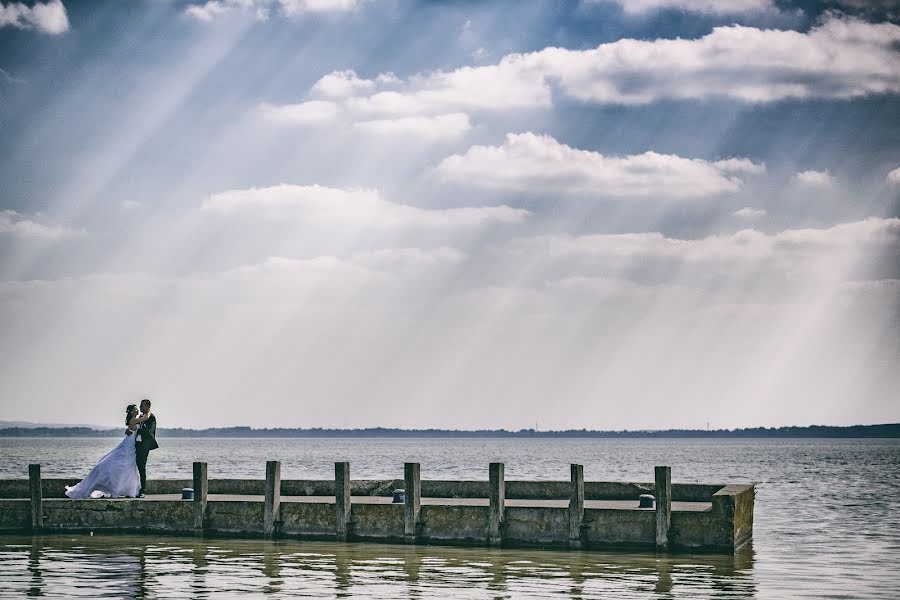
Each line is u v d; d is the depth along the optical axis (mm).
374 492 37906
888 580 27109
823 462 156375
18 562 27922
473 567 27219
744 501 32156
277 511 31562
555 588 24656
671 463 153250
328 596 23781
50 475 90500
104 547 30359
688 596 23984
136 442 33531
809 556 32031
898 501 60438
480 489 37219
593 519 29734
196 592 24156
